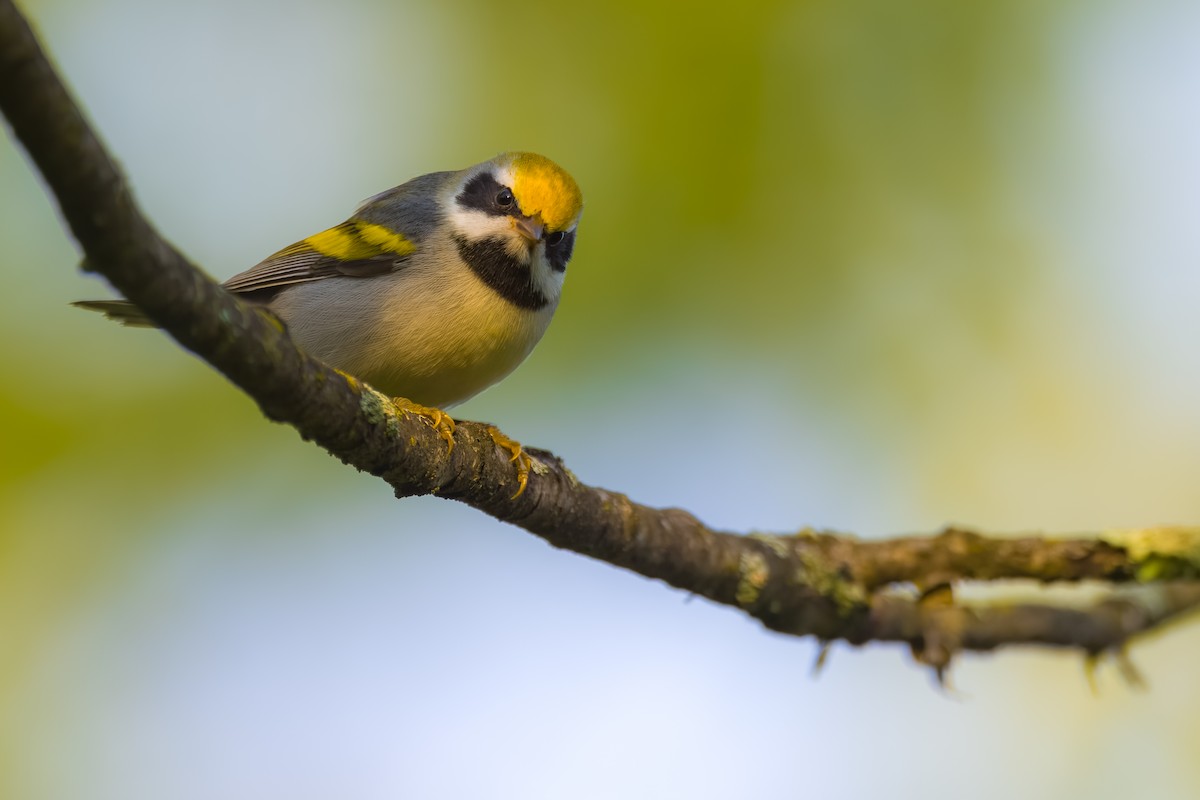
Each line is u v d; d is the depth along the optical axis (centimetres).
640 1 1246
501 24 1257
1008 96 1253
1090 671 1073
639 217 1216
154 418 1175
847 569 915
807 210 1234
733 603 883
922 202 1241
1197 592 1097
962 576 920
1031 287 1260
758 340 1223
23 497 1139
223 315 506
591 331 1203
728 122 1232
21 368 1150
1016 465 1266
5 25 368
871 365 1245
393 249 935
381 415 642
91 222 427
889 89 1248
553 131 1237
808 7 1239
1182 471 1265
